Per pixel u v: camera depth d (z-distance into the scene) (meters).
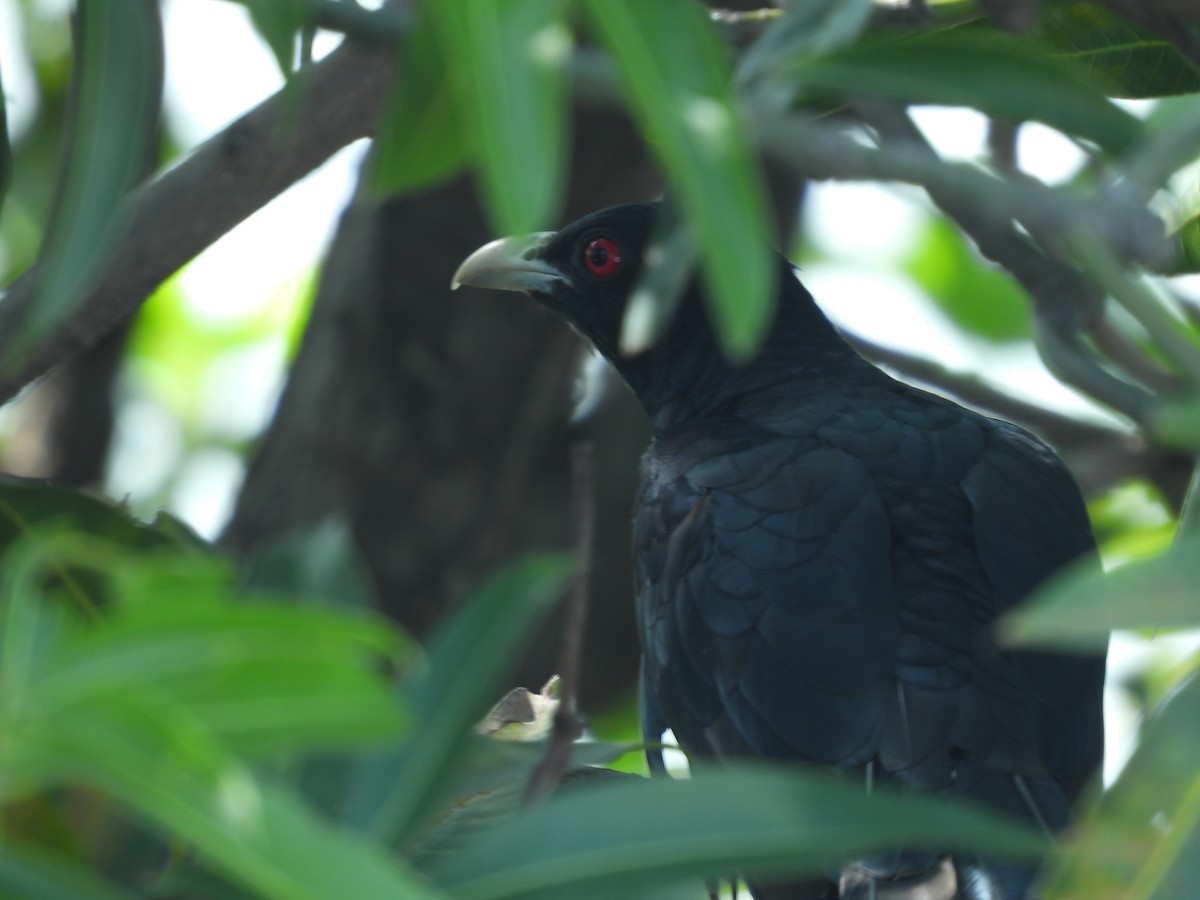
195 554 8.27
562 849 4.52
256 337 19.50
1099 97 6.10
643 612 9.91
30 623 3.78
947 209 9.98
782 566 8.92
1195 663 4.96
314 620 3.63
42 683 3.59
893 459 9.61
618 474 16.28
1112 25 7.80
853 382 11.26
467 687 5.11
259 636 3.63
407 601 14.35
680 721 9.36
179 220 8.74
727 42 8.45
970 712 8.23
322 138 8.93
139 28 5.50
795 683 8.51
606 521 16.22
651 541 9.84
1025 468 9.72
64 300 5.14
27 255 16.36
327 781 5.20
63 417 16.50
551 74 4.18
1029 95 6.12
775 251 12.12
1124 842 4.67
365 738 3.78
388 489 14.18
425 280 14.09
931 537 9.10
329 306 14.41
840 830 4.33
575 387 15.38
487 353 14.16
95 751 3.60
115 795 3.75
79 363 16.45
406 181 7.74
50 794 5.11
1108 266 6.14
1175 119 8.16
